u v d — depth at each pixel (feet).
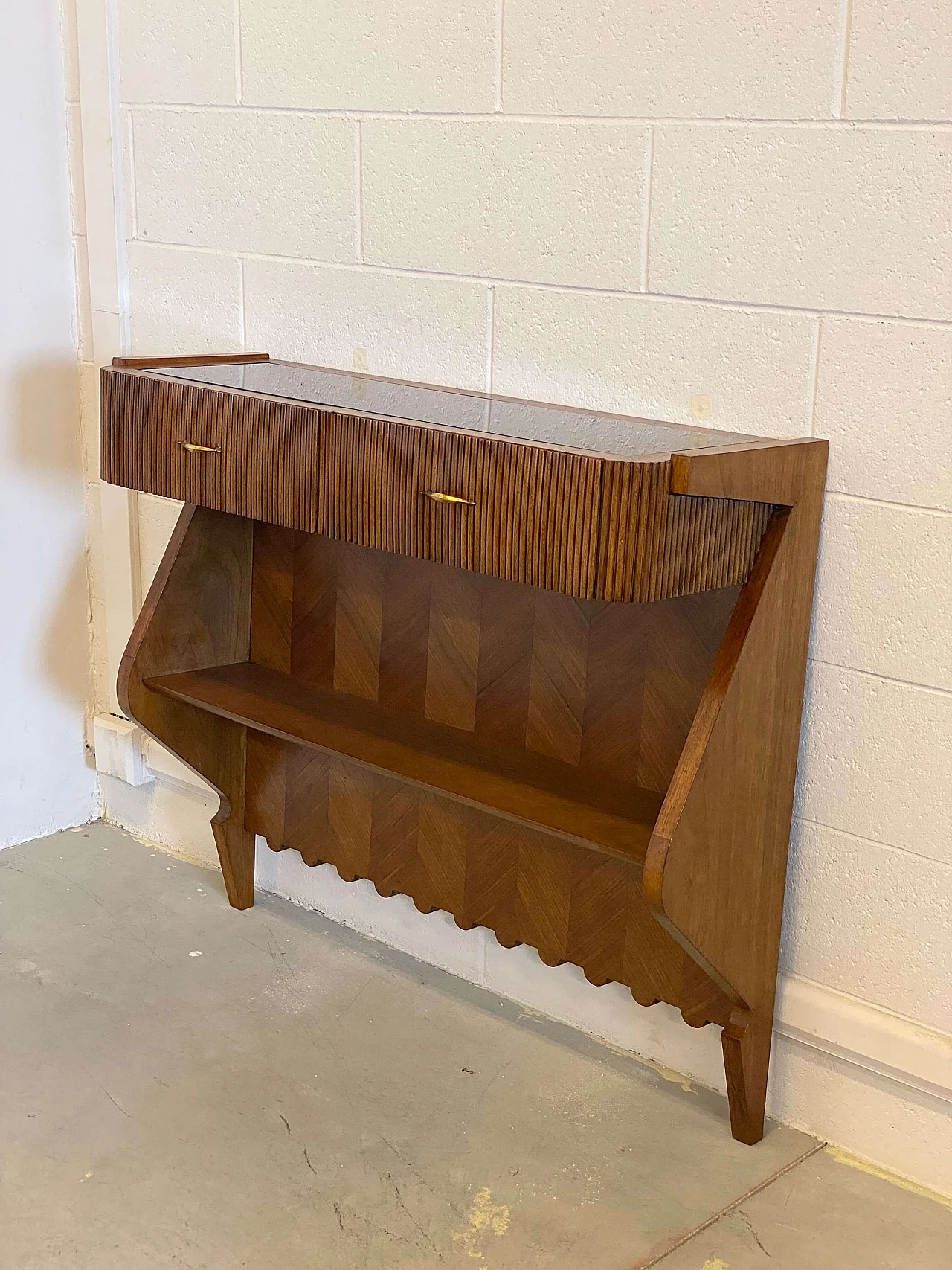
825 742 6.20
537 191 6.63
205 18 7.82
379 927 8.27
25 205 8.64
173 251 8.41
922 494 5.69
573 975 7.36
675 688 6.33
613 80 6.24
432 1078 6.89
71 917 8.41
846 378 5.81
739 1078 6.31
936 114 5.34
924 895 6.02
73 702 9.62
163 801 9.45
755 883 6.07
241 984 7.72
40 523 9.16
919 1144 6.19
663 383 6.38
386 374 7.50
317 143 7.48
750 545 5.69
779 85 5.74
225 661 8.11
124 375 6.95
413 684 7.39
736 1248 5.75
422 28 6.87
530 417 6.14
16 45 8.38
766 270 5.94
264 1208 5.91
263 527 7.97
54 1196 5.94
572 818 6.11
